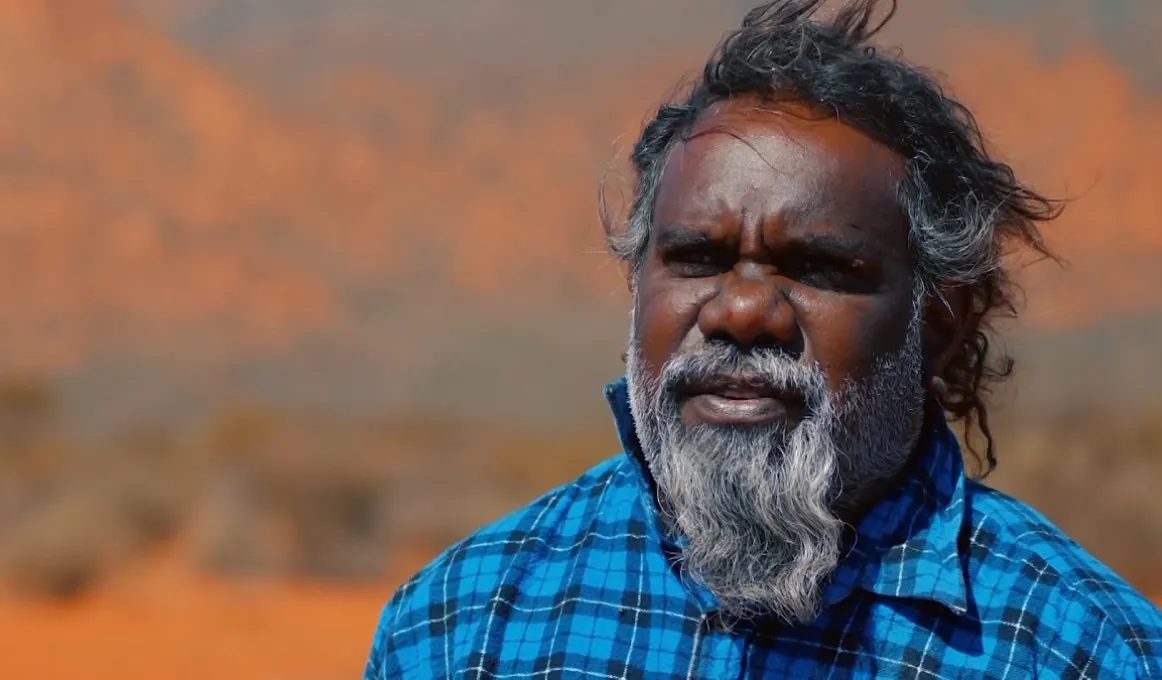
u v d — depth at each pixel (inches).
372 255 2087.8
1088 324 1675.7
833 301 124.8
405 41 2507.4
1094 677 120.0
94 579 804.6
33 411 1459.2
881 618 124.5
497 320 1937.7
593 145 2320.4
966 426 151.3
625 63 2466.8
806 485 122.3
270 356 1844.2
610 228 163.9
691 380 125.6
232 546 884.0
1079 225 1916.8
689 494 124.5
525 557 136.7
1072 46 2234.3
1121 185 1994.3
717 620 127.0
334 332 1904.5
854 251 124.7
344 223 2134.6
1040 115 2137.1
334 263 2057.1
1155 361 1492.4
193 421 1592.0
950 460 132.0
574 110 2386.8
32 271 1939.0
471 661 132.0
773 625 126.2
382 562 920.3
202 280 1980.8
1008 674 120.5
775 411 124.2
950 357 139.9
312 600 789.2
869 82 128.6
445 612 136.2
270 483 938.7
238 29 2498.8
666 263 129.5
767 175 125.6
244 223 2094.0
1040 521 131.6
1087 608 122.8
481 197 2208.4
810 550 122.3
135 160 2130.9
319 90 2368.4
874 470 127.8
